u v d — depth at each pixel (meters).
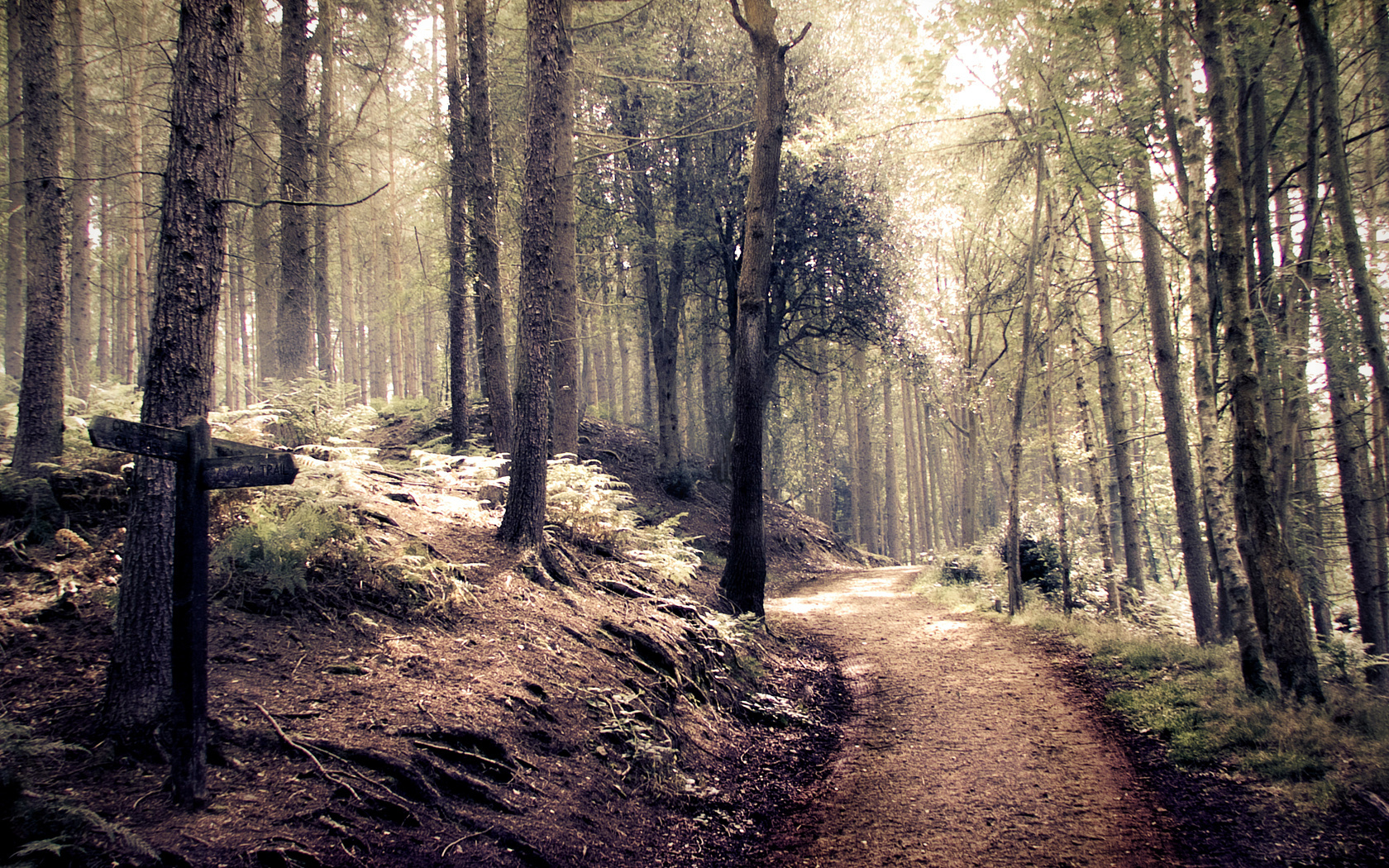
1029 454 28.86
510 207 17.75
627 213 22.50
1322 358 11.28
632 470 23.05
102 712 4.09
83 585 5.28
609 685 6.46
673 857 4.94
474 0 12.83
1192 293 9.45
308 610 5.70
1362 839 4.73
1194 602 11.95
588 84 17.19
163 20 16.45
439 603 6.38
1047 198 14.12
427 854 3.91
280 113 12.64
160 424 4.42
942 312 25.92
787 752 7.21
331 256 29.80
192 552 3.73
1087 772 6.38
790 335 26.11
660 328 23.95
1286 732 6.31
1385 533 12.79
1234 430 7.74
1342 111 12.10
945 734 7.49
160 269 4.57
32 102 7.41
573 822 4.76
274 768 4.05
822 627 13.28
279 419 8.46
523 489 8.37
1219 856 4.80
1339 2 10.29
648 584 9.76
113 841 3.18
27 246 7.34
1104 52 12.43
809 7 20.53
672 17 20.16
